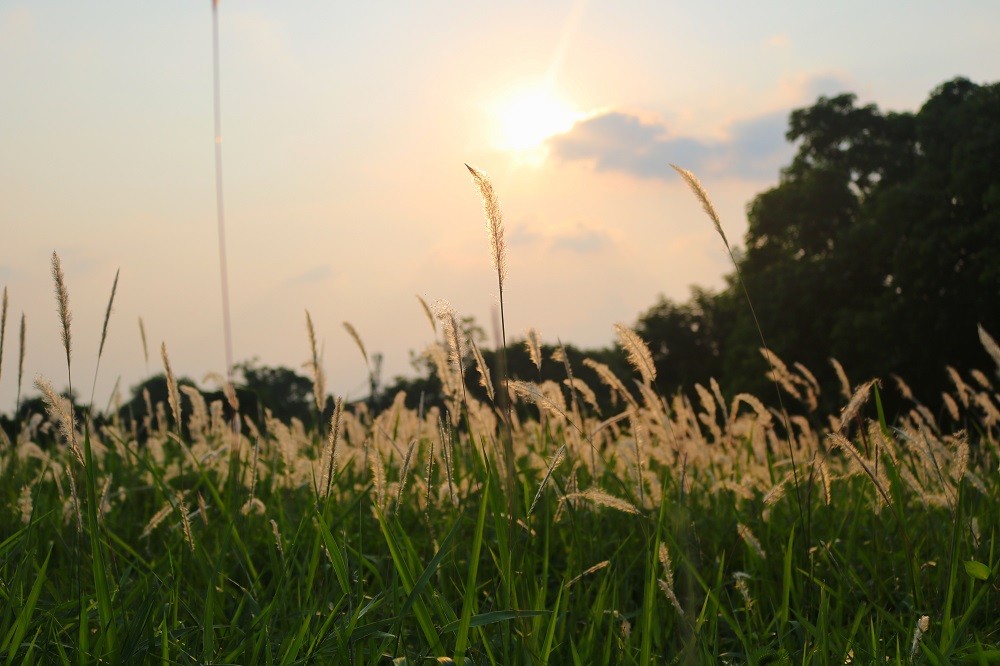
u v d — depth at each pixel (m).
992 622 2.91
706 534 3.77
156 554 3.73
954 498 3.01
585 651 2.54
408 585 2.37
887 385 30.97
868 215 36.06
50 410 2.56
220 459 4.14
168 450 5.58
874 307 33.44
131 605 2.83
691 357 48.81
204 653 2.33
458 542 3.50
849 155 42.56
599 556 3.39
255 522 3.88
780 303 35.44
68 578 3.03
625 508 2.72
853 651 2.50
